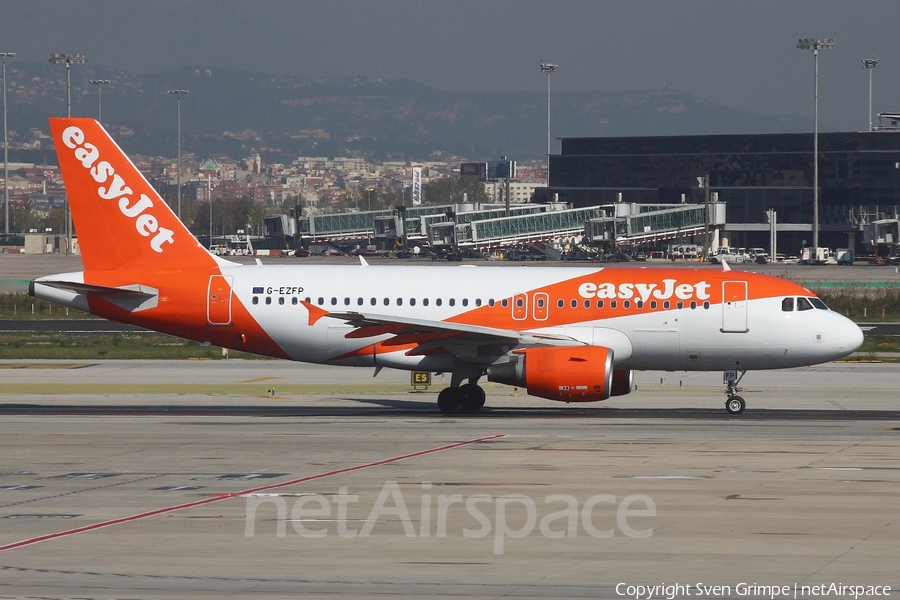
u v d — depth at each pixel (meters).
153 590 52.91
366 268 132.88
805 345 124.12
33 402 132.25
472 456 90.31
